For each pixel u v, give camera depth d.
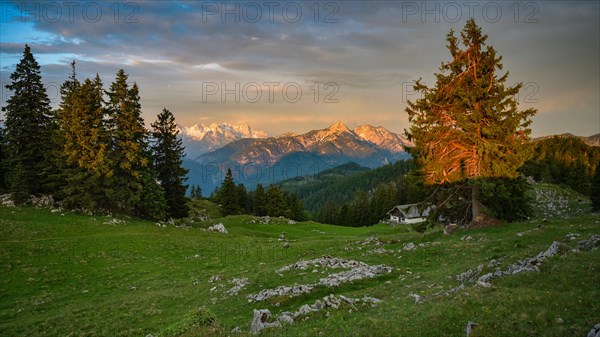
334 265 31.20
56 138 60.81
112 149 61.34
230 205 109.81
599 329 11.04
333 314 17.67
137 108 63.81
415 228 44.38
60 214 55.19
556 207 96.25
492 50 39.00
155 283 34.72
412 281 23.94
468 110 40.28
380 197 142.38
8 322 25.45
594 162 172.00
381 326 14.59
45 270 36.44
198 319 18.72
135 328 22.64
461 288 18.31
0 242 41.62
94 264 39.53
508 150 37.78
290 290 24.91
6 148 60.12
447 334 13.16
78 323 24.31
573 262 17.94
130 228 54.78
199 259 43.72
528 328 12.42
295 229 76.69
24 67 61.38
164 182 71.69
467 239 34.75
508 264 21.39
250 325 19.11
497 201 39.59
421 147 42.34
